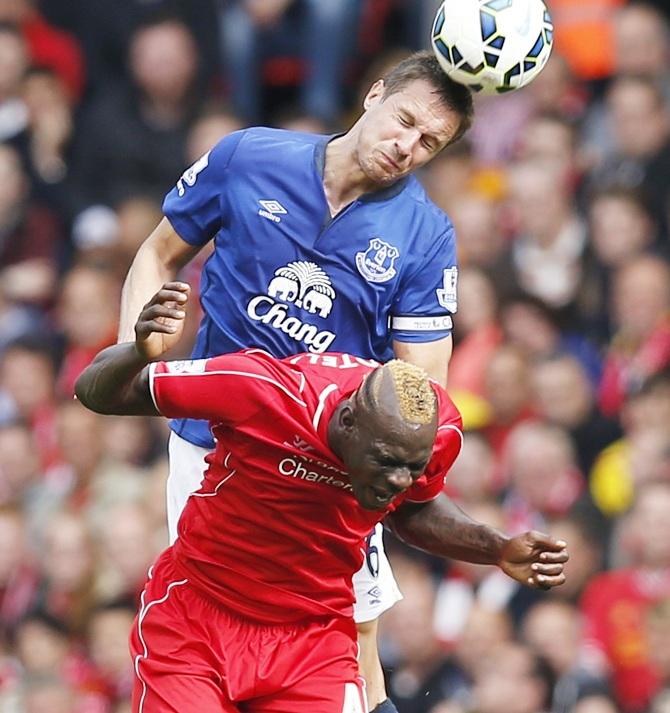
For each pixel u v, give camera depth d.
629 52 42.59
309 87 44.88
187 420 21.70
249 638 20.17
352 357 19.89
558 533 35.06
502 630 34.56
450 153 42.66
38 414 40.75
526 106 43.16
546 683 33.88
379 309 21.11
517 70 20.36
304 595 20.22
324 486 19.45
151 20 44.62
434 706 34.28
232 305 21.06
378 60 44.56
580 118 42.78
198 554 20.16
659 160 41.00
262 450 19.36
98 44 45.72
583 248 39.44
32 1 46.84
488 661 34.22
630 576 34.44
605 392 37.62
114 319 41.47
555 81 43.25
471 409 37.12
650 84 41.53
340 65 44.88
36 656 36.72
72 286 41.31
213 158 21.12
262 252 20.89
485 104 43.44
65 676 36.38
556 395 36.94
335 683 20.19
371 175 20.52
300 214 20.81
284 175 20.86
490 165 42.75
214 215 21.20
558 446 35.84
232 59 44.97
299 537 19.78
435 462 19.97
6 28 45.25
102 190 44.09
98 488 38.22
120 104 44.47
